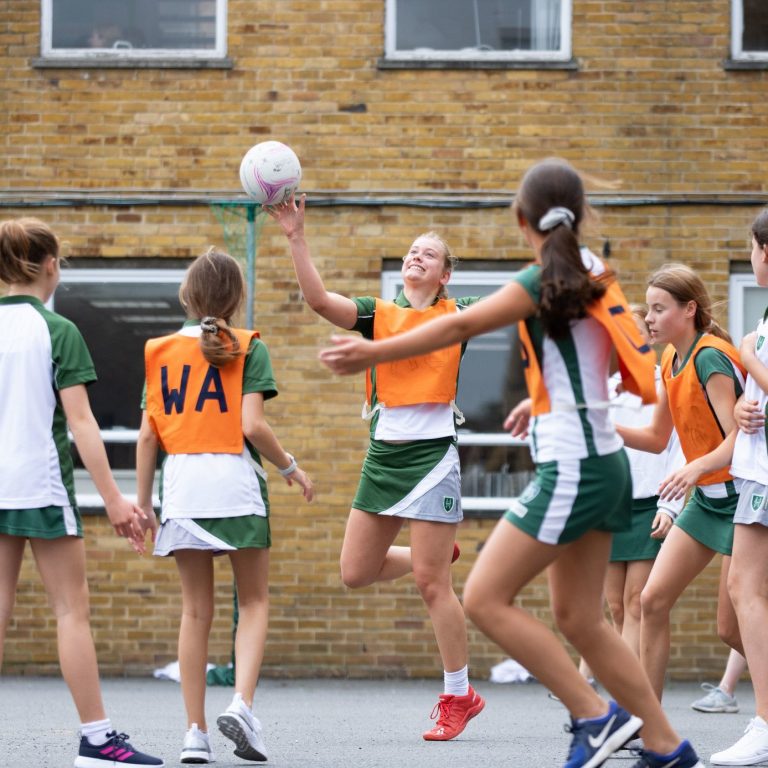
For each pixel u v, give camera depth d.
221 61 14.49
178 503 7.45
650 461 9.63
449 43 14.65
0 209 14.57
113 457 14.65
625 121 14.48
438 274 9.05
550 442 5.59
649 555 9.57
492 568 5.60
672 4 14.55
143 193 14.55
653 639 7.91
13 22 14.66
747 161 14.48
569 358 5.59
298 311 14.35
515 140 14.48
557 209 5.63
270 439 7.53
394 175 14.49
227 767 7.36
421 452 8.73
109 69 14.58
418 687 13.44
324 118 14.49
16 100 14.59
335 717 10.77
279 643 14.13
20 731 9.52
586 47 14.55
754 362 7.63
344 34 14.54
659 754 5.91
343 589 14.16
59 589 6.81
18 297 6.91
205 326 7.46
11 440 6.72
